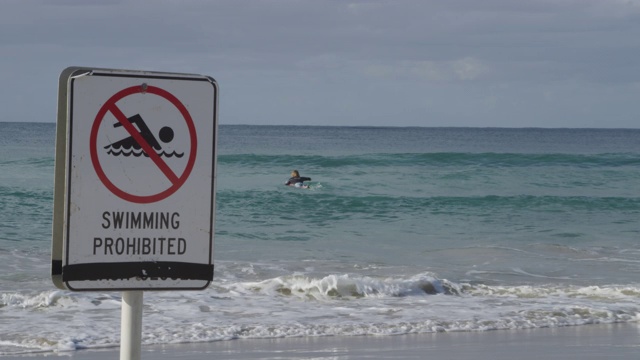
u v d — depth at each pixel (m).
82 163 2.39
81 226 2.40
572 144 122.06
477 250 21.30
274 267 17.69
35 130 143.00
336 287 14.34
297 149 86.44
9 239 21.20
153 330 11.11
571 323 12.32
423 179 43.50
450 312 12.92
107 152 2.41
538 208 32.28
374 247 21.81
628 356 10.02
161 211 2.46
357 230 25.59
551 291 14.90
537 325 12.13
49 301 12.74
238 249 20.91
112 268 2.43
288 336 11.09
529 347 10.57
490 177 45.09
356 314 12.66
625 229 26.86
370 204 31.92
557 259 19.89
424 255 20.34
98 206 2.41
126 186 2.43
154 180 2.45
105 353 9.98
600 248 22.30
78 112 2.38
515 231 26.06
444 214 30.19
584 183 43.78
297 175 38.09
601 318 12.69
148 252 2.46
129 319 2.50
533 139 153.38
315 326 11.63
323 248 21.41
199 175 2.49
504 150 94.62
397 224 27.36
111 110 2.40
